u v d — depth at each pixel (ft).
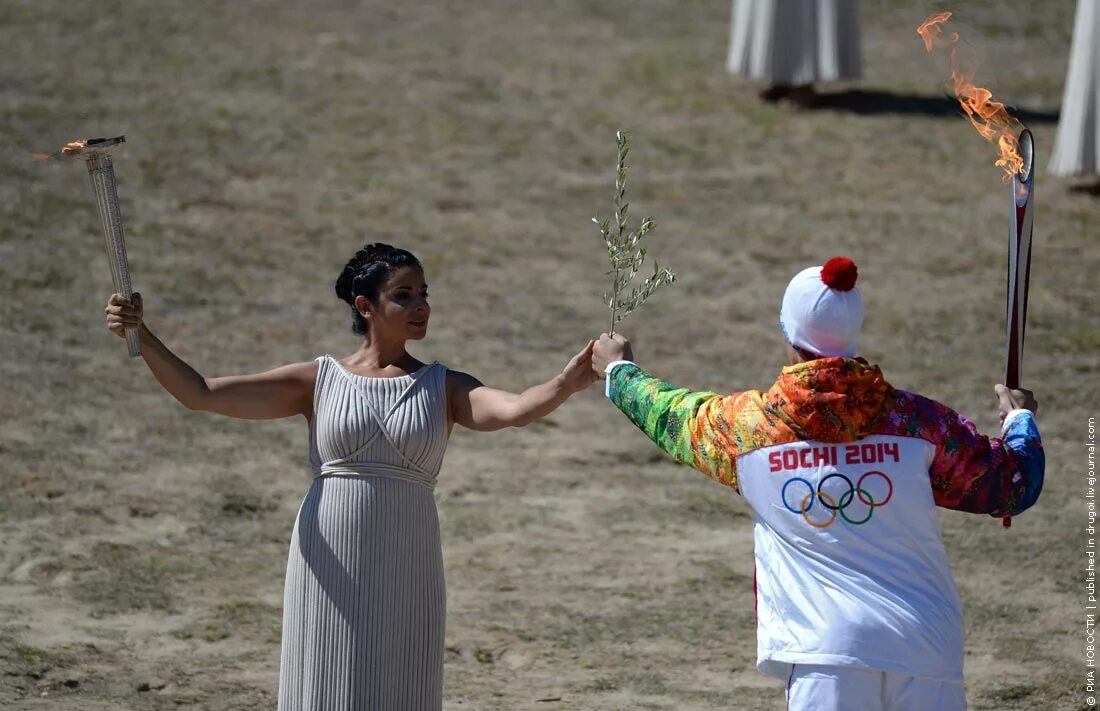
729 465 44.06
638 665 70.13
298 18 225.35
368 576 47.96
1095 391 116.78
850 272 43.47
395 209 155.94
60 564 80.18
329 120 181.16
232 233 146.72
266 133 175.01
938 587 42.73
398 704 48.26
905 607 41.78
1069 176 171.32
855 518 42.27
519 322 129.80
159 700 63.98
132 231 144.97
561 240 150.82
